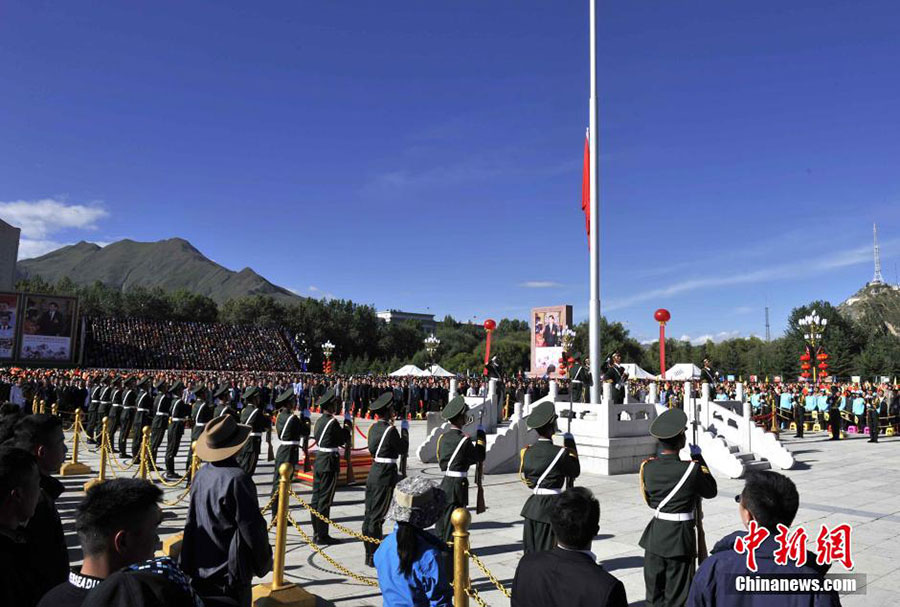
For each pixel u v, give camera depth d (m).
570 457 6.35
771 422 28.20
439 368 50.47
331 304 97.94
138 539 2.71
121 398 17.73
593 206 17.55
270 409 30.02
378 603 6.62
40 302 49.81
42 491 4.11
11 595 3.26
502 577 7.52
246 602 4.60
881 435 27.05
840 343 69.31
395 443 8.26
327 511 9.04
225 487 4.48
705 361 19.05
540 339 46.97
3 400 21.72
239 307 89.06
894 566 7.99
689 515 5.55
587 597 2.97
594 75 18.00
